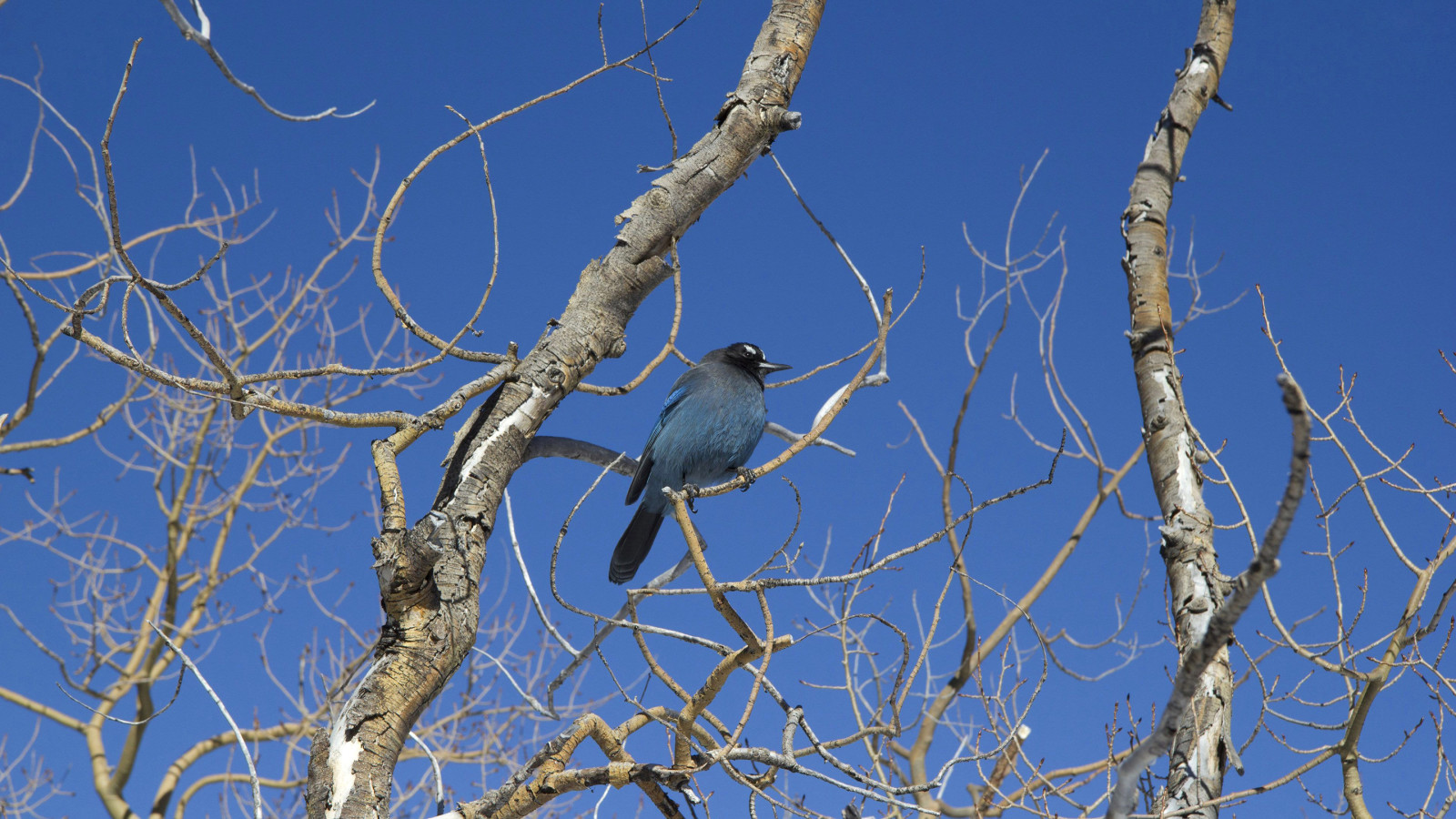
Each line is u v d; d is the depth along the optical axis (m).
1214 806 7.44
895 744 12.51
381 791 7.42
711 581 7.63
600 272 10.20
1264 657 9.34
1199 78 11.54
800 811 7.82
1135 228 10.69
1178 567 8.49
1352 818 9.06
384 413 8.59
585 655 8.38
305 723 22.09
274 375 7.91
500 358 9.33
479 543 8.56
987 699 9.31
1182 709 5.73
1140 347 9.98
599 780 8.16
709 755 7.46
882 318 8.44
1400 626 9.02
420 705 7.87
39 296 7.02
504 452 9.02
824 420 8.27
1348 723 9.12
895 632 8.16
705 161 10.73
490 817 8.27
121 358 7.45
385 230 8.42
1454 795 8.86
